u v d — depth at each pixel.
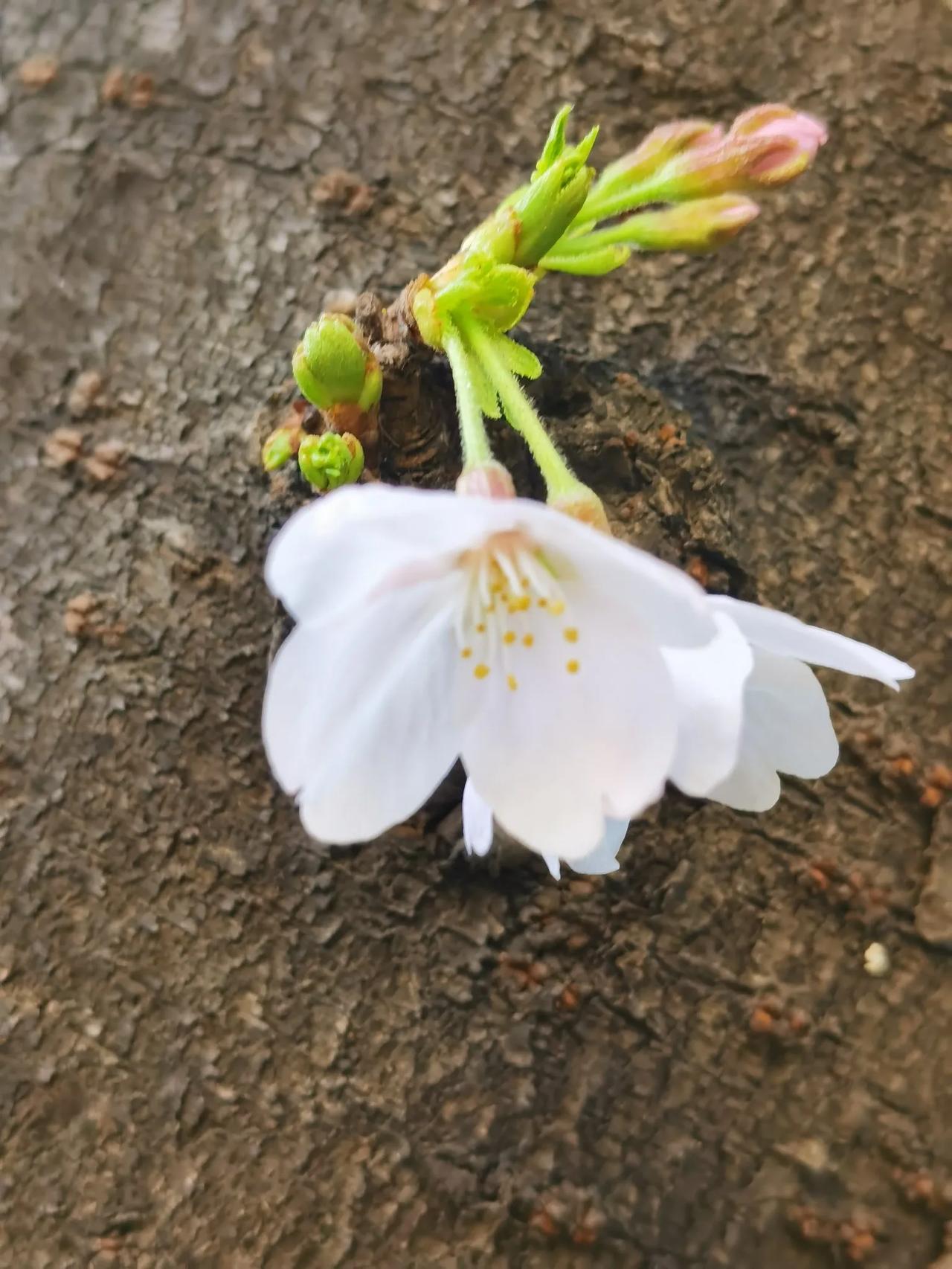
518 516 0.05
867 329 0.10
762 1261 0.09
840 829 0.09
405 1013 0.09
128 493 0.09
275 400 0.09
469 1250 0.09
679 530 0.09
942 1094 0.09
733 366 0.10
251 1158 0.09
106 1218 0.09
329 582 0.05
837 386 0.10
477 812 0.07
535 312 0.10
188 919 0.09
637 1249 0.09
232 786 0.09
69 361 0.10
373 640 0.06
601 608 0.06
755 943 0.09
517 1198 0.09
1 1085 0.09
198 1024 0.09
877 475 0.10
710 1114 0.09
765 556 0.10
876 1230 0.09
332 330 0.07
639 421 0.09
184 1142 0.09
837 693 0.10
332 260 0.10
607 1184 0.09
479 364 0.07
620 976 0.09
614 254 0.08
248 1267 0.09
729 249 0.10
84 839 0.09
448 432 0.09
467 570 0.06
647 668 0.06
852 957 0.09
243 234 0.10
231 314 0.10
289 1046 0.09
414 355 0.08
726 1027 0.09
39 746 0.09
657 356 0.10
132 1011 0.09
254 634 0.09
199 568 0.09
